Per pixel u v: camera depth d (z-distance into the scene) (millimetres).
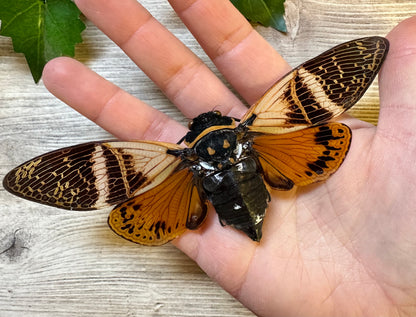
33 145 152
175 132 138
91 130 153
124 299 151
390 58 115
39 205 151
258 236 115
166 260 151
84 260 151
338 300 124
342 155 115
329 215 124
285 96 114
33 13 140
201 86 139
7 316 150
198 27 132
